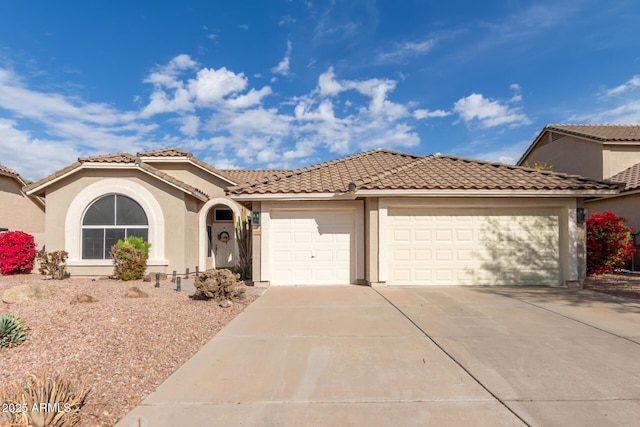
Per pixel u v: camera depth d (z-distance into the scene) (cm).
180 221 1616
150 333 675
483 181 1219
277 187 1270
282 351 608
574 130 2267
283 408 426
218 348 622
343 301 995
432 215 1248
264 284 1248
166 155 1872
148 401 440
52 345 593
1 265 1564
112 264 1557
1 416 355
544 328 735
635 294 1090
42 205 2412
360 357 581
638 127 2355
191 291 1159
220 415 411
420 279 1243
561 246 1244
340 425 391
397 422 396
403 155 1625
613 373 518
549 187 1177
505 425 390
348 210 1295
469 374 516
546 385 481
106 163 1560
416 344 640
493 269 1245
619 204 1908
